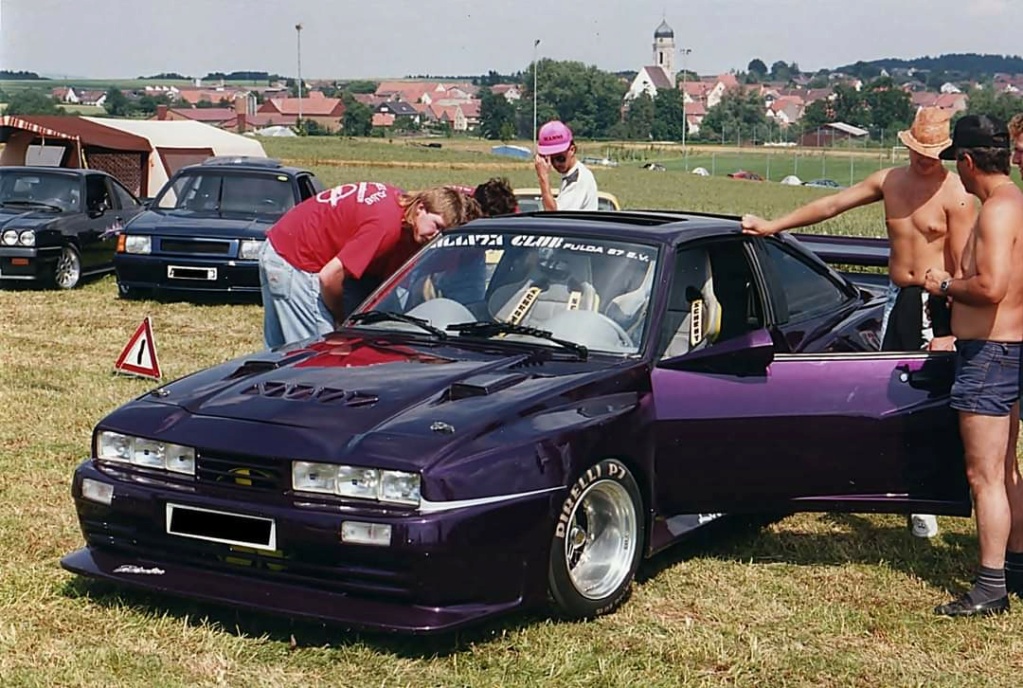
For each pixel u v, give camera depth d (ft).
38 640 15.26
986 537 17.16
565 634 15.90
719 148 458.09
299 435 15.03
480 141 470.80
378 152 299.79
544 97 494.59
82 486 16.08
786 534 20.53
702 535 20.25
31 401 28.50
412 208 21.47
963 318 16.97
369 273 23.09
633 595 17.38
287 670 14.65
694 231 19.47
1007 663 15.72
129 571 15.71
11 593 16.65
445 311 18.88
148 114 548.72
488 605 14.89
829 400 17.35
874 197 20.27
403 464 14.40
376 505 14.48
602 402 16.48
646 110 504.02
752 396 17.44
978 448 17.03
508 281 19.10
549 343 17.85
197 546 15.29
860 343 21.45
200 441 15.31
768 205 182.60
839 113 460.55
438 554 14.26
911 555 19.72
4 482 22.02
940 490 17.61
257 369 17.39
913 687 14.87
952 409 17.31
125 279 45.91
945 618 17.07
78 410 27.71
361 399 15.83
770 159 392.88
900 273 20.12
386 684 14.35
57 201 50.44
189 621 15.99
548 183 29.73
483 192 22.17
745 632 16.26
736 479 17.57
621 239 18.98
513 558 14.98
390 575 14.37
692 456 17.43
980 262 16.44
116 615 16.03
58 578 17.30
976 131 16.55
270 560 14.93
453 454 14.60
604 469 16.17
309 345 18.49
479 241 19.80
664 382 17.37
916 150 19.27
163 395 16.72
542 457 15.25
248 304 46.37
